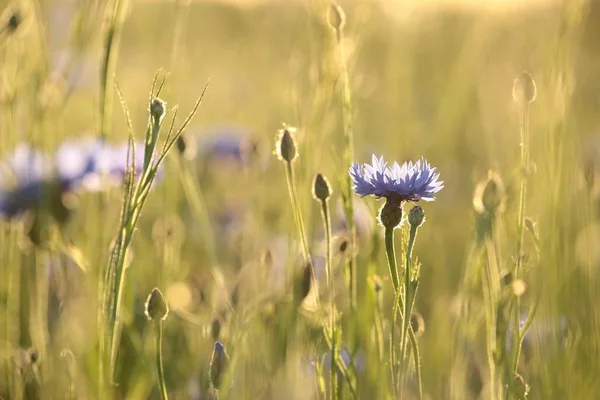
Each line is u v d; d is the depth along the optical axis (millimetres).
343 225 1341
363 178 1146
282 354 1247
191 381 1300
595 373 1226
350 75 1318
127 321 1307
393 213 1140
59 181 1335
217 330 1231
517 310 1173
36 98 1346
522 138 1206
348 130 1255
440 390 1291
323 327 1201
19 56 1354
